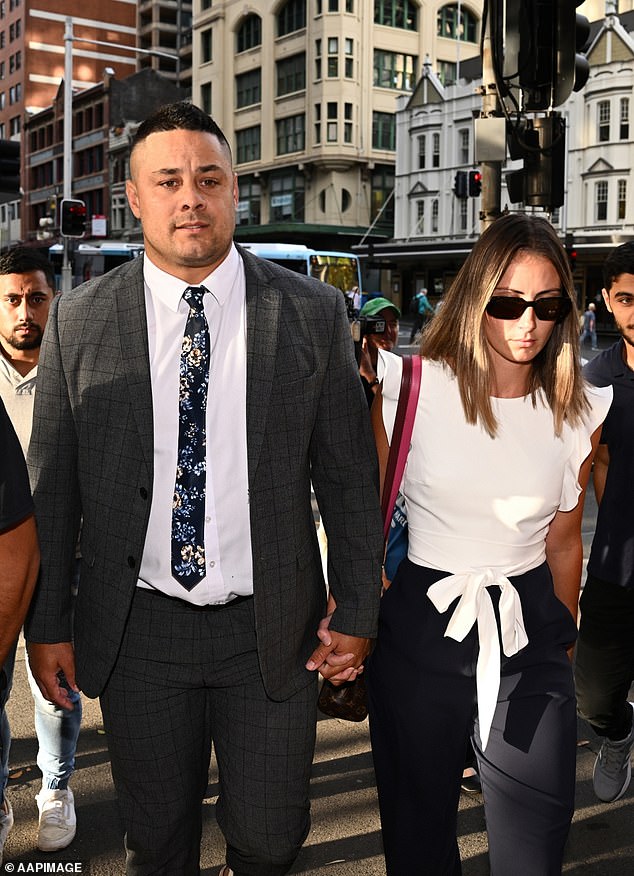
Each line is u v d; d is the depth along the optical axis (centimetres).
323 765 365
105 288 219
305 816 226
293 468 215
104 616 217
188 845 229
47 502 219
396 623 228
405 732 225
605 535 304
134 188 216
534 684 218
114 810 328
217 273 215
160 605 218
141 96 6406
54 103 7112
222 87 5906
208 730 234
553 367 227
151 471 210
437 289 5038
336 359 222
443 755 225
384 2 5306
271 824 219
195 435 212
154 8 7800
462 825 322
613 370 301
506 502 224
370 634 223
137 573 213
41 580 222
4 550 184
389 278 5331
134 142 214
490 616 218
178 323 215
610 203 4166
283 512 215
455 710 222
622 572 301
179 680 219
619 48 4059
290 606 217
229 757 222
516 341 218
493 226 224
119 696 220
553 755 212
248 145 5806
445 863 231
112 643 215
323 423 222
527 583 227
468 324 221
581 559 249
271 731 219
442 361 229
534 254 215
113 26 8125
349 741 388
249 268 222
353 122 5241
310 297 223
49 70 7969
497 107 614
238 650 219
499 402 225
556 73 569
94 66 8081
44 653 228
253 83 5728
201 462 212
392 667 227
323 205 5369
